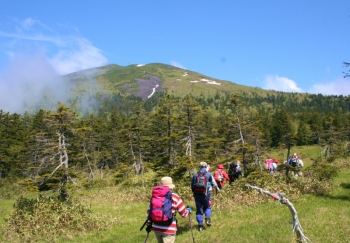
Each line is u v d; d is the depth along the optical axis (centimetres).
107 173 6191
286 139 1944
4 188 3875
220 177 1460
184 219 1209
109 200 2109
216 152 3362
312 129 8862
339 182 1709
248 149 2589
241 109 2808
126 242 1004
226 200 1376
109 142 6681
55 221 1220
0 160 6094
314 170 1706
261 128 8950
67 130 2339
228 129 2994
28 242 1112
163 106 2745
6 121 7562
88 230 1232
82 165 4991
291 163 1872
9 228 1220
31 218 1243
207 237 914
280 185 1512
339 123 8944
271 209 1223
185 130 2684
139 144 4088
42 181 2155
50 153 2328
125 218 1410
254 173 1709
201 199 1007
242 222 1056
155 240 976
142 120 4069
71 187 2034
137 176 3331
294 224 628
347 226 881
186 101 2664
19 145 6625
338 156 3094
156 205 651
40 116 6184
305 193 1467
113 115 8156
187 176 2116
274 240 809
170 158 2597
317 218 998
